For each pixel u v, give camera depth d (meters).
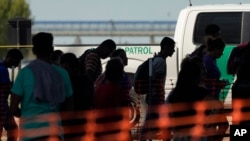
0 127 25.39
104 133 21.66
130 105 28.56
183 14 32.31
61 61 22.33
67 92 19.53
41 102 18.81
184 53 31.88
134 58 32.12
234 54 25.69
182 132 20.52
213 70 24.55
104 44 25.48
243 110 22.94
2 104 25.31
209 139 20.80
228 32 31.84
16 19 38.31
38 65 18.91
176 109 20.59
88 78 22.36
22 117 18.91
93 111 21.98
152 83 25.95
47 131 18.86
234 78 29.80
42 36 19.02
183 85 20.47
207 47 24.72
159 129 24.25
